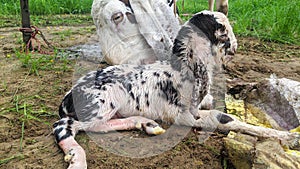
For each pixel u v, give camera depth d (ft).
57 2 12.91
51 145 3.81
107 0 4.81
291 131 3.94
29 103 4.74
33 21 10.74
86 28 9.65
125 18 4.35
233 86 4.81
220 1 6.77
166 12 4.74
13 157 3.60
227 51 4.24
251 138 3.51
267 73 6.19
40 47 7.21
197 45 4.05
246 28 9.73
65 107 4.10
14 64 6.21
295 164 3.11
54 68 5.98
